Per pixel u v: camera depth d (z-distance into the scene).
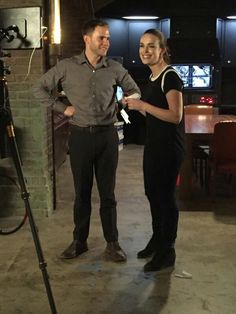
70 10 6.52
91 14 6.61
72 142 3.05
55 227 3.84
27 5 3.65
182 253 3.31
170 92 2.72
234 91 8.08
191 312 2.53
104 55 2.94
